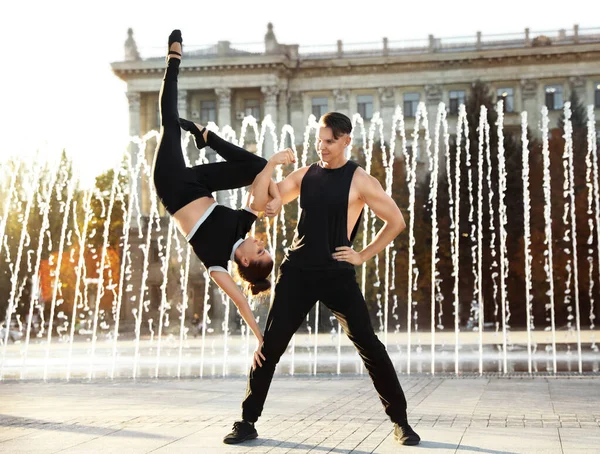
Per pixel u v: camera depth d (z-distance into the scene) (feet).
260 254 19.31
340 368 52.85
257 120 197.88
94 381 41.34
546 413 25.26
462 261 161.58
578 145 165.17
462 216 162.40
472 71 193.47
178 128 19.48
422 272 162.40
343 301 19.74
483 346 80.59
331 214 19.75
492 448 18.65
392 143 121.39
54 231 175.22
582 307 158.61
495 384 35.91
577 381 37.24
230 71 195.31
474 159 165.89
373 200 19.95
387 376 19.65
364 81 196.44
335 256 19.66
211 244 19.24
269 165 19.45
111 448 19.10
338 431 21.61
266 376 19.99
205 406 28.22
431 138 191.83
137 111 197.77
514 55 190.70
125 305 181.37
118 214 189.26
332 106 198.08
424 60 193.26
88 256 180.45
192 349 87.61
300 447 18.93
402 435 19.39
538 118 191.42
